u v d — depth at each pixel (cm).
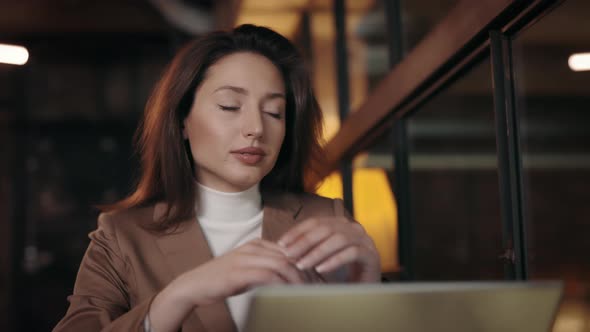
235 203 109
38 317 786
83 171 828
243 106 103
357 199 357
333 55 396
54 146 827
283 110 107
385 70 289
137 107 843
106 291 100
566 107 646
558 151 672
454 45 187
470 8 173
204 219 109
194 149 107
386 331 52
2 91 810
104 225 106
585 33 416
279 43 115
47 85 829
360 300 51
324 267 81
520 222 159
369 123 302
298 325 51
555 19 379
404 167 272
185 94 108
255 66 105
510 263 158
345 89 380
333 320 51
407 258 271
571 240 670
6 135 811
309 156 123
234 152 103
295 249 81
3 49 305
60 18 775
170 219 106
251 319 50
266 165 105
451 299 54
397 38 270
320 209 118
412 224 275
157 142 111
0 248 791
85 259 104
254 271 76
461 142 367
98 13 783
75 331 91
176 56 112
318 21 435
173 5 727
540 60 514
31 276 794
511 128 162
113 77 845
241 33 110
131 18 789
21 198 805
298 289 50
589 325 581
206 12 740
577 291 625
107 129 841
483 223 365
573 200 675
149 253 103
